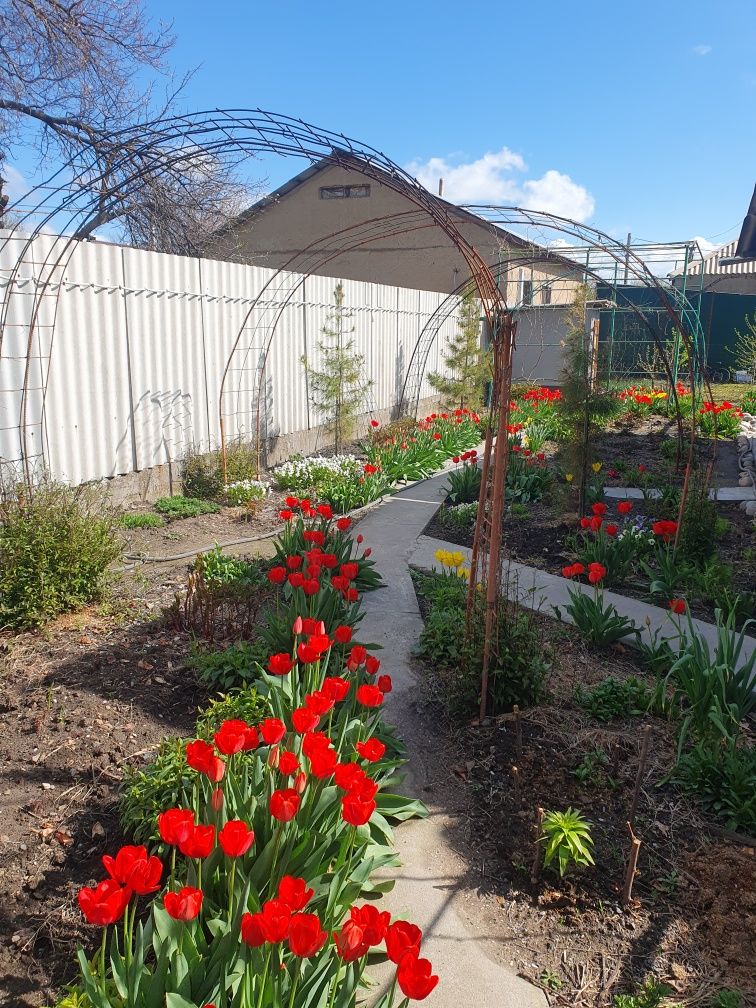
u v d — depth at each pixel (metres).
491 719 4.18
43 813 3.28
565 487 9.01
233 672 4.37
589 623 5.25
